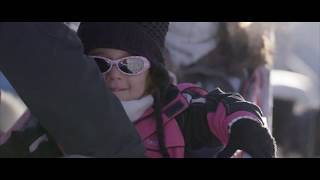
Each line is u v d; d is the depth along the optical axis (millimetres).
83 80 1806
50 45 1792
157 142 2184
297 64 7152
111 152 1835
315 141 6207
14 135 2240
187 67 3590
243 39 3643
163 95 2207
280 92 6098
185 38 3555
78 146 1824
